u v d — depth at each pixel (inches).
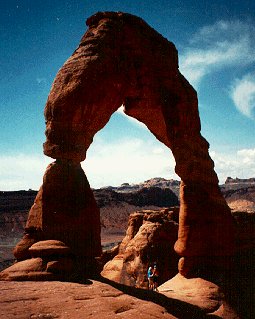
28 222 466.9
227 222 619.2
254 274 645.9
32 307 303.0
